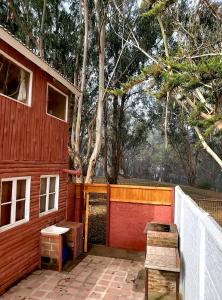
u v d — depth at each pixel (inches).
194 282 180.2
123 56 970.1
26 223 323.3
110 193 457.7
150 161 2381.9
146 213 446.3
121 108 1107.9
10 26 776.3
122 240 450.9
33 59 314.3
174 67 422.6
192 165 1563.7
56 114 431.5
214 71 360.5
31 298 265.7
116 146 1110.4
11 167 293.6
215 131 433.1
